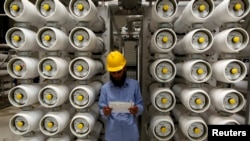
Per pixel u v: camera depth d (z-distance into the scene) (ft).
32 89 5.01
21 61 4.99
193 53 4.93
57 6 4.70
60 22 5.19
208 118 5.15
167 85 5.53
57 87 4.94
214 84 6.00
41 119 5.01
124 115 4.87
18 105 4.99
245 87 5.32
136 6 6.86
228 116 4.83
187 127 4.85
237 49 4.52
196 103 4.82
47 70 4.91
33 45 5.10
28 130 4.94
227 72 4.58
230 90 4.53
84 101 5.14
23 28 4.93
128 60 11.42
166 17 4.95
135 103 5.09
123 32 10.89
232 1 4.51
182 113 5.51
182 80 6.51
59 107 5.20
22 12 4.71
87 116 5.15
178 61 6.75
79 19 5.03
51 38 4.92
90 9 4.83
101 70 6.94
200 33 4.73
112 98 4.93
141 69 7.30
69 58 6.11
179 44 5.73
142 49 7.00
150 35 6.88
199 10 4.70
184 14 4.96
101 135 7.10
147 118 6.93
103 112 4.83
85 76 5.02
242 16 4.47
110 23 7.42
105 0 7.14
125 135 4.97
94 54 7.14
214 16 4.90
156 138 5.35
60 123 4.91
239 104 4.65
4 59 11.80
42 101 5.03
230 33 4.54
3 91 13.70
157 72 5.21
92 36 5.01
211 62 5.46
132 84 5.03
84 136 5.20
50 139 5.20
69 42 5.38
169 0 4.98
